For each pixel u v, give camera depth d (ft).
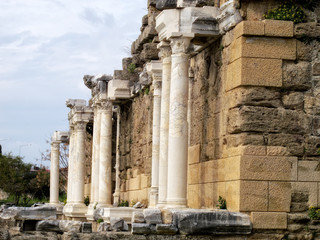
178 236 67.05
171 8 75.36
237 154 69.05
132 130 124.77
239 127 69.15
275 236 67.97
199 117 80.43
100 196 126.82
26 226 75.61
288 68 70.18
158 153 100.22
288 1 71.20
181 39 74.79
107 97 128.88
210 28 74.49
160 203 84.12
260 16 70.79
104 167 127.54
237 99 69.77
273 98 69.72
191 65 84.28
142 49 119.65
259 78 69.31
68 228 71.26
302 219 68.44
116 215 98.99
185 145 74.13
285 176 68.74
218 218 66.90
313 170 69.41
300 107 70.18
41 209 75.97
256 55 69.46
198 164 79.25
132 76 125.08
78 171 150.82
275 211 68.18
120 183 132.57
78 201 149.48
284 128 69.56
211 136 76.28
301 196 68.90
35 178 273.13
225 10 72.33
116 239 67.87
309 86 70.49
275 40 69.97
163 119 84.12
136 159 119.85
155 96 101.40
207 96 78.07
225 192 71.15
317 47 70.85
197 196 79.00
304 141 69.77
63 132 185.26
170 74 83.15
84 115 153.07
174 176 73.36
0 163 267.39
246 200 67.82
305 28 70.33
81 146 152.15
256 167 68.28
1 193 301.43
